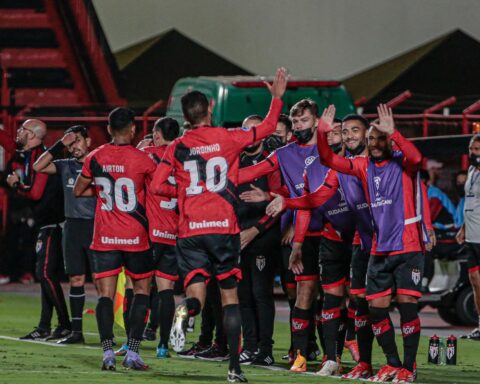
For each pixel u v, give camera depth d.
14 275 59.75
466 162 49.91
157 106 56.03
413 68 73.44
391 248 23.95
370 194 24.06
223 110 45.94
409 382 24.09
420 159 23.64
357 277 25.06
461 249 40.47
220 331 28.53
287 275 27.97
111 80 69.50
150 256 25.30
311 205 25.11
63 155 34.81
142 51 77.75
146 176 25.08
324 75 76.38
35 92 69.25
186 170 23.27
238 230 23.39
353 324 27.56
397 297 24.20
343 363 28.11
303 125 26.17
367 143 24.09
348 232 25.45
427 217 24.33
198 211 23.16
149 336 32.62
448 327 39.78
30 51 69.12
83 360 26.94
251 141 23.44
